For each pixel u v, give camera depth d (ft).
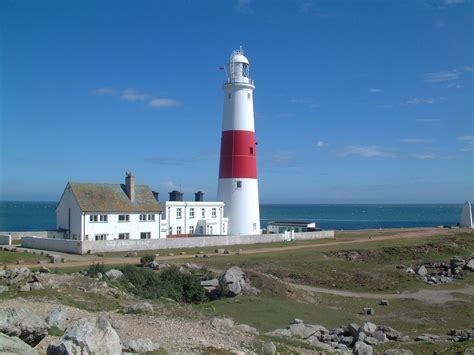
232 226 260.01
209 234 256.52
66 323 71.20
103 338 52.11
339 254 219.82
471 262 210.18
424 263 218.38
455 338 107.96
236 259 188.96
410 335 115.65
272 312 116.06
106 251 197.67
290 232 267.59
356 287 172.24
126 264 156.97
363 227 561.43
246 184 259.60
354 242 259.39
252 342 77.36
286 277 172.76
